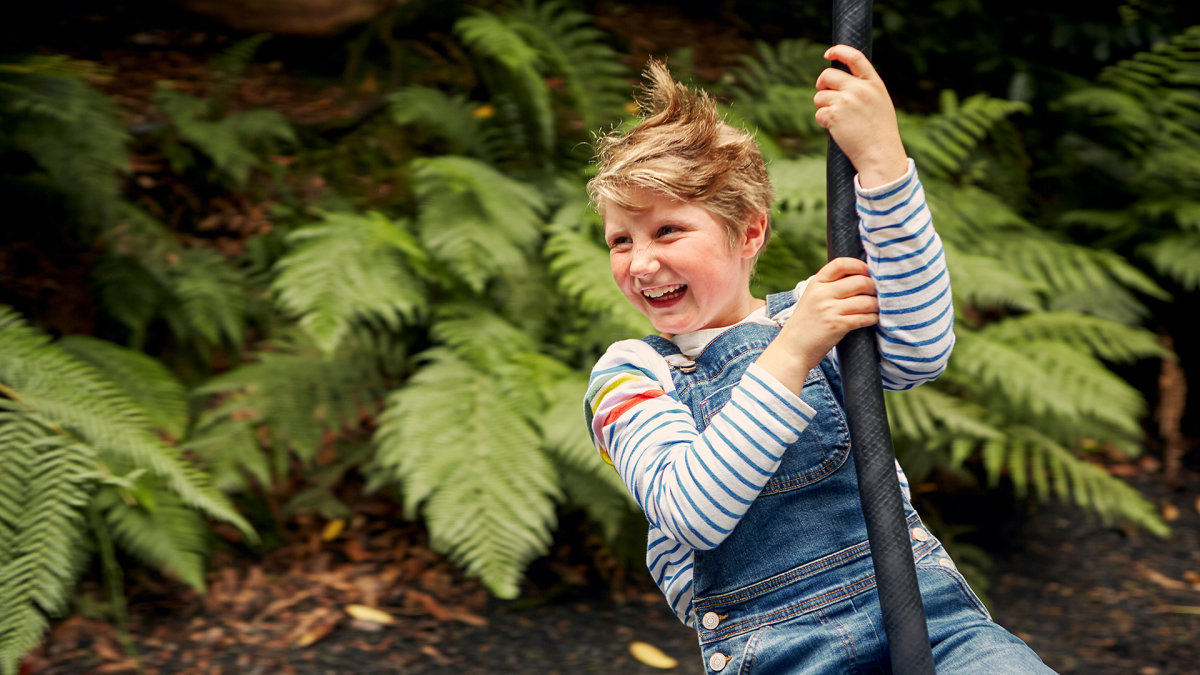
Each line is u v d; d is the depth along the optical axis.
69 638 2.50
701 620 1.09
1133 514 2.90
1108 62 4.80
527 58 3.36
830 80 0.99
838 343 1.00
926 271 0.99
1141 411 2.96
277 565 2.84
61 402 2.42
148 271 3.10
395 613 2.71
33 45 4.04
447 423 2.69
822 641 1.03
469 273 2.85
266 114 3.48
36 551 2.16
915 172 0.98
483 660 2.54
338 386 3.00
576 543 3.06
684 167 1.06
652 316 1.14
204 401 3.13
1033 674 0.95
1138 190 3.93
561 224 3.15
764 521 1.07
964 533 3.29
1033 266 3.40
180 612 2.63
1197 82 4.05
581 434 2.69
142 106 3.77
